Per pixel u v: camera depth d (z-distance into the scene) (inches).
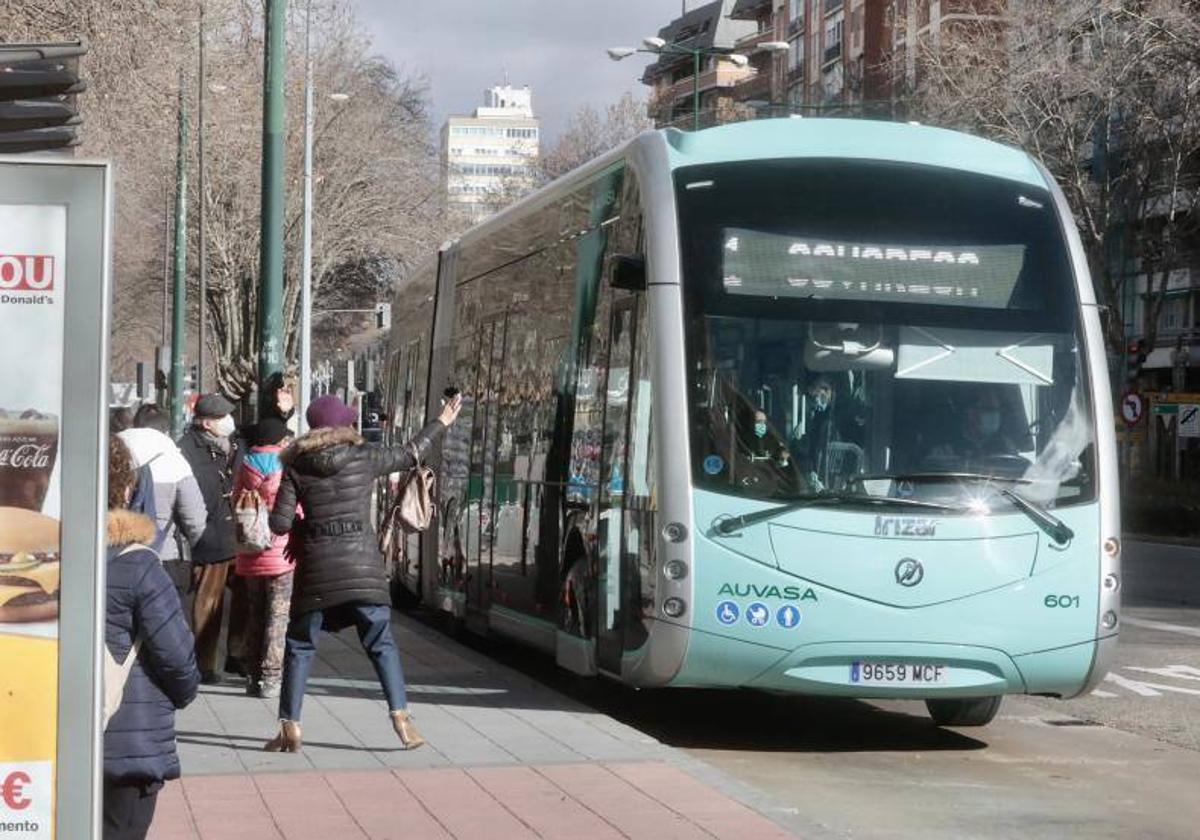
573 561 502.0
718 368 432.1
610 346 475.2
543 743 408.2
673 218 440.5
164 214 2261.3
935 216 446.6
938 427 433.1
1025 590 429.7
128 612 234.2
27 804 204.8
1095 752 453.7
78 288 204.5
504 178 3174.2
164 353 1688.0
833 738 474.0
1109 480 439.8
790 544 424.2
